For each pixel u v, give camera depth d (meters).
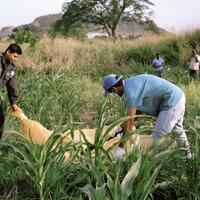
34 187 4.79
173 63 24.83
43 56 21.92
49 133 6.22
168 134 4.63
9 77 6.59
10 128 6.81
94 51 24.91
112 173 4.52
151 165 4.18
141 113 6.03
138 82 5.41
